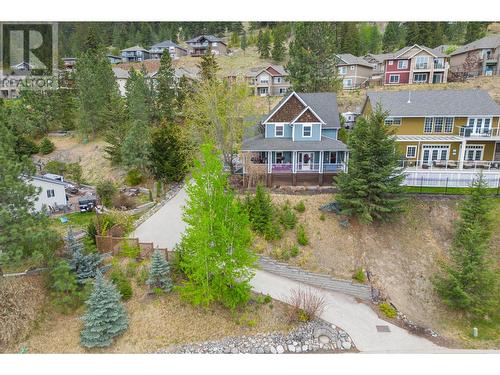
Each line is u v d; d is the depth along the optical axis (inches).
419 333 733.3
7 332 642.2
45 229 719.1
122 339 669.9
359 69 2486.5
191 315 724.7
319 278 850.8
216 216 685.9
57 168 1517.0
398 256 922.7
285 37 3991.1
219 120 1235.9
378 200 936.3
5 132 732.0
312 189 1131.3
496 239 924.0
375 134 946.1
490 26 3348.9
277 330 708.7
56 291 709.9
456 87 2108.8
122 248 848.9
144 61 3427.7
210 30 4335.6
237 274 708.7
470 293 769.6
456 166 1349.7
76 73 1895.9
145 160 1309.1
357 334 718.5
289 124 1240.8
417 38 2795.3
